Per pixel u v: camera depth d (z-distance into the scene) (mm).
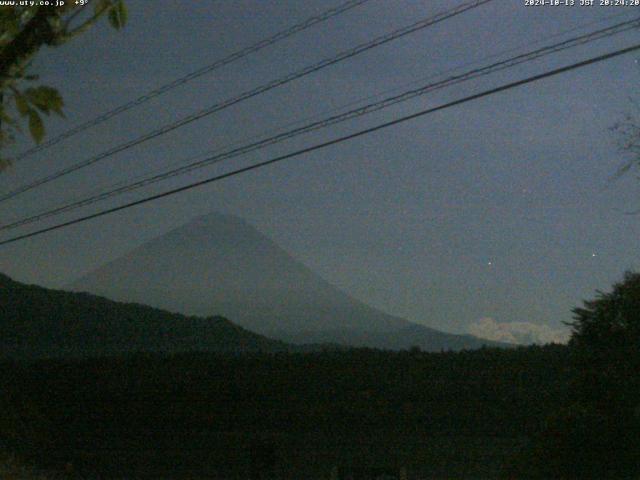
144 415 25672
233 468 19234
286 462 19203
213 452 21141
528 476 14266
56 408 26156
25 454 21375
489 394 24109
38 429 24375
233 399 26531
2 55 5848
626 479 13367
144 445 22391
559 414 14297
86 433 23891
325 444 21547
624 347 14266
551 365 25203
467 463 18500
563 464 13766
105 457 20812
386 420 23672
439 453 19703
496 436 21594
